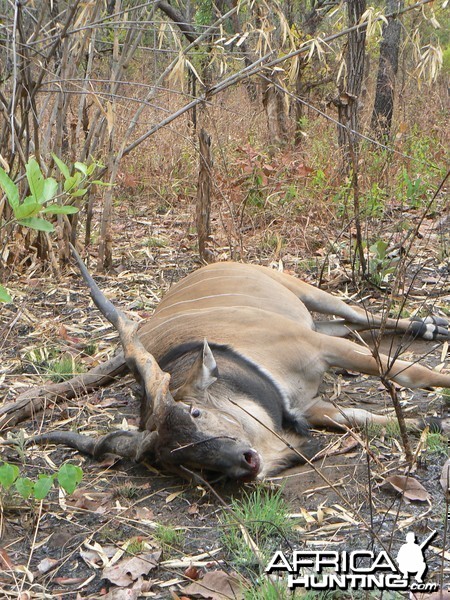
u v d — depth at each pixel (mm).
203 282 6164
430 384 5320
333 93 11273
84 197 8188
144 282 7797
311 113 11430
